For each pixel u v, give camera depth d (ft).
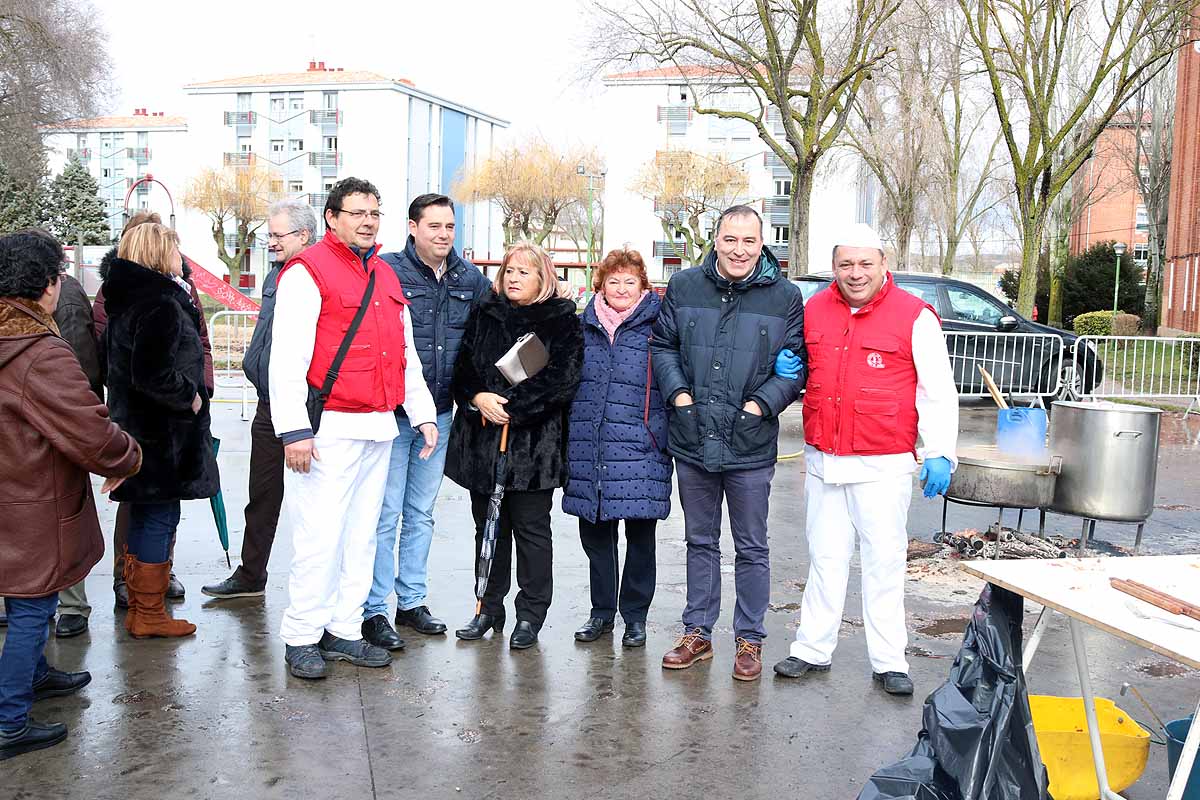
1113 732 10.95
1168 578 9.93
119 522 16.78
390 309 14.32
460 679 14.15
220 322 56.49
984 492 20.08
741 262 14.19
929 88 86.48
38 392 11.05
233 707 12.94
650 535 15.56
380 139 230.07
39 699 12.98
